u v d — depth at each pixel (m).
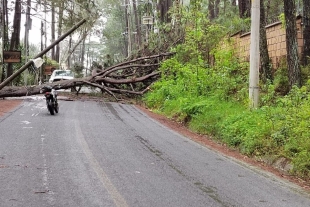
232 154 9.75
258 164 8.81
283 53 16.16
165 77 22.38
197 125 13.42
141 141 10.48
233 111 13.06
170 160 8.41
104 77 23.30
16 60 21.34
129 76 25.89
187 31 21.84
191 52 21.66
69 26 22.45
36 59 18.36
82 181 6.46
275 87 14.45
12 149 8.61
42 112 15.80
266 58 15.91
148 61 25.97
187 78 19.17
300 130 9.06
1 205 5.20
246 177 7.41
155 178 6.89
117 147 9.45
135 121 14.53
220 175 7.42
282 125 9.91
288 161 8.42
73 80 22.47
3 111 15.35
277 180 7.37
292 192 6.60
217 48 20.70
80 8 22.30
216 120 12.89
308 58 14.52
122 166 7.60
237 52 21.14
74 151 8.70
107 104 20.94
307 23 14.59
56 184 6.23
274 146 9.34
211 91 16.56
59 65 52.75
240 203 5.79
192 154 9.26
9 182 6.24
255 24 12.27
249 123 10.94
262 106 12.35
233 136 10.93
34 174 6.75
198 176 7.22
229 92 16.06
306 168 7.80
